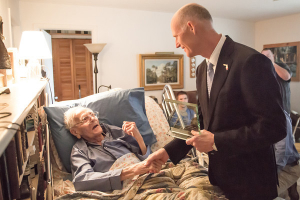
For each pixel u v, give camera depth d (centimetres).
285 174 171
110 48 422
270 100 90
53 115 177
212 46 108
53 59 498
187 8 105
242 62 97
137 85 449
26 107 84
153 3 389
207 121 113
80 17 398
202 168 157
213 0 374
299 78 486
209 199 114
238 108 101
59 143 172
